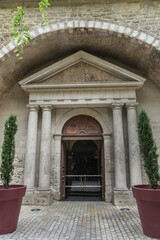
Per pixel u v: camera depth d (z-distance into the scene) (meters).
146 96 9.48
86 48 9.71
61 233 4.41
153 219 3.93
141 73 9.99
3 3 8.70
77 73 9.00
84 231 4.55
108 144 8.85
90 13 8.40
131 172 7.99
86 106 9.02
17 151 9.12
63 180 9.16
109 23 8.22
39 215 6.05
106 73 8.95
